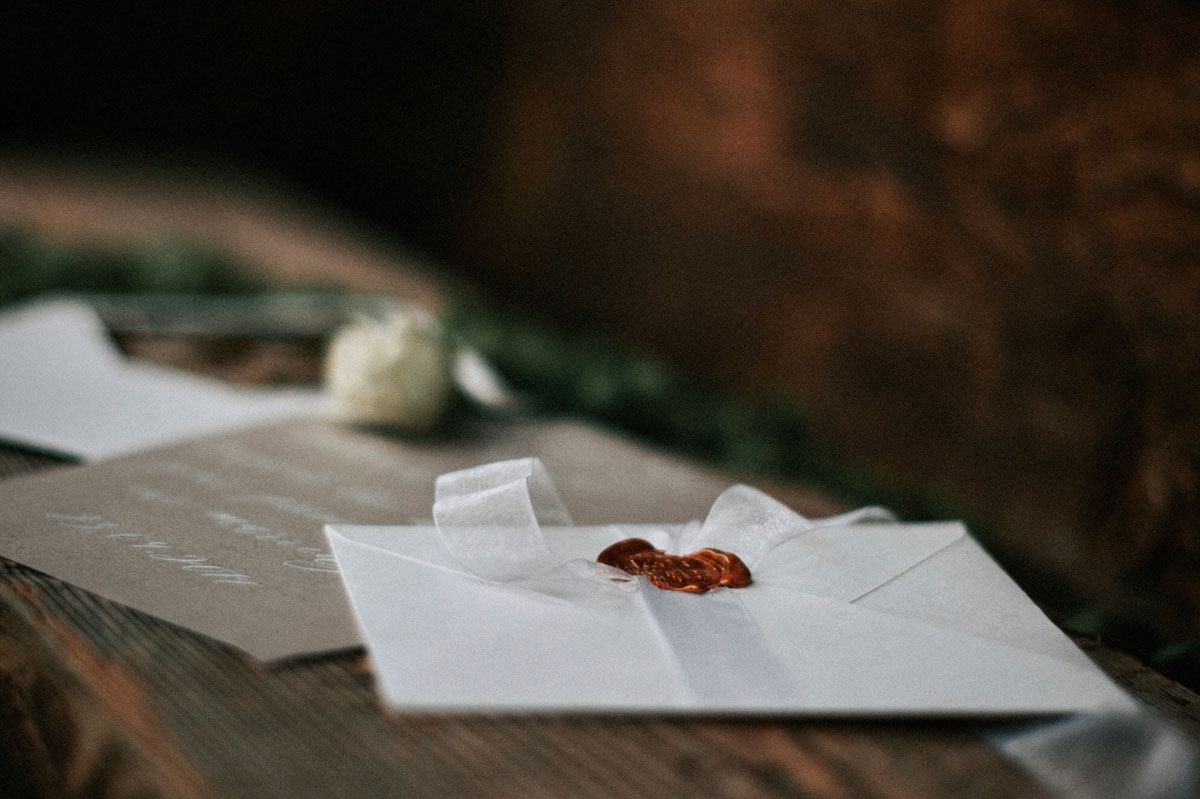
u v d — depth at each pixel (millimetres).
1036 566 818
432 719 415
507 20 2465
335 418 696
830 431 1605
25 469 605
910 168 1523
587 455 681
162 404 714
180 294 1073
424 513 570
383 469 627
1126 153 1206
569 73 2293
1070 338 1262
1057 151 1294
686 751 406
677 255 2027
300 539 526
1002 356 1359
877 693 419
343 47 2934
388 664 419
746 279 1879
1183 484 1073
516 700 408
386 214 2809
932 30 1464
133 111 3273
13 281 1016
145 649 440
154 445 625
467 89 2609
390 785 388
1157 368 1143
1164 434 1117
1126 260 1197
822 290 1711
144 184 2203
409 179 2758
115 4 3168
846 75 1627
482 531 476
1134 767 404
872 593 482
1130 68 1214
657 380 918
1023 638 458
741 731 415
